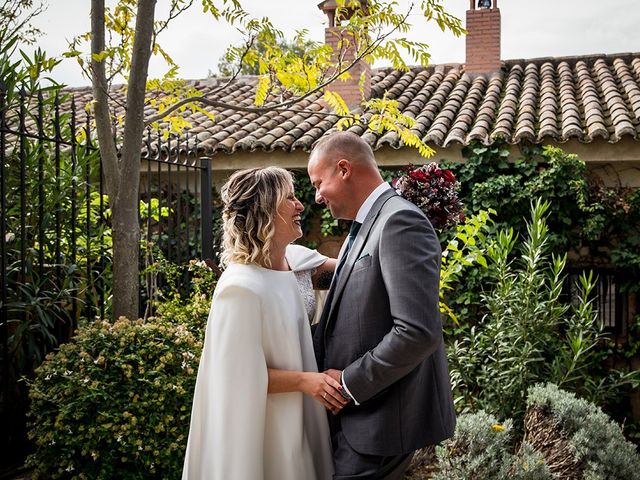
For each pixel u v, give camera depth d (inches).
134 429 115.4
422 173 97.3
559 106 318.0
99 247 167.9
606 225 272.8
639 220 269.6
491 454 141.9
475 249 211.8
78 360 119.8
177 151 192.1
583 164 267.1
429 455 174.7
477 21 381.1
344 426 85.4
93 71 148.4
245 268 86.6
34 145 156.9
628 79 336.2
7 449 133.0
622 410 264.8
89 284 152.6
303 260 99.1
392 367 76.1
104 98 148.3
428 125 307.1
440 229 97.2
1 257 136.0
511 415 194.2
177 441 118.6
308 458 87.0
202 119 354.3
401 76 405.1
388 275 78.0
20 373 141.5
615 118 280.5
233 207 88.5
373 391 78.0
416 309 75.6
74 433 115.7
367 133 301.0
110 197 147.2
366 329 81.9
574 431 157.9
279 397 86.2
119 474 116.0
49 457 117.1
